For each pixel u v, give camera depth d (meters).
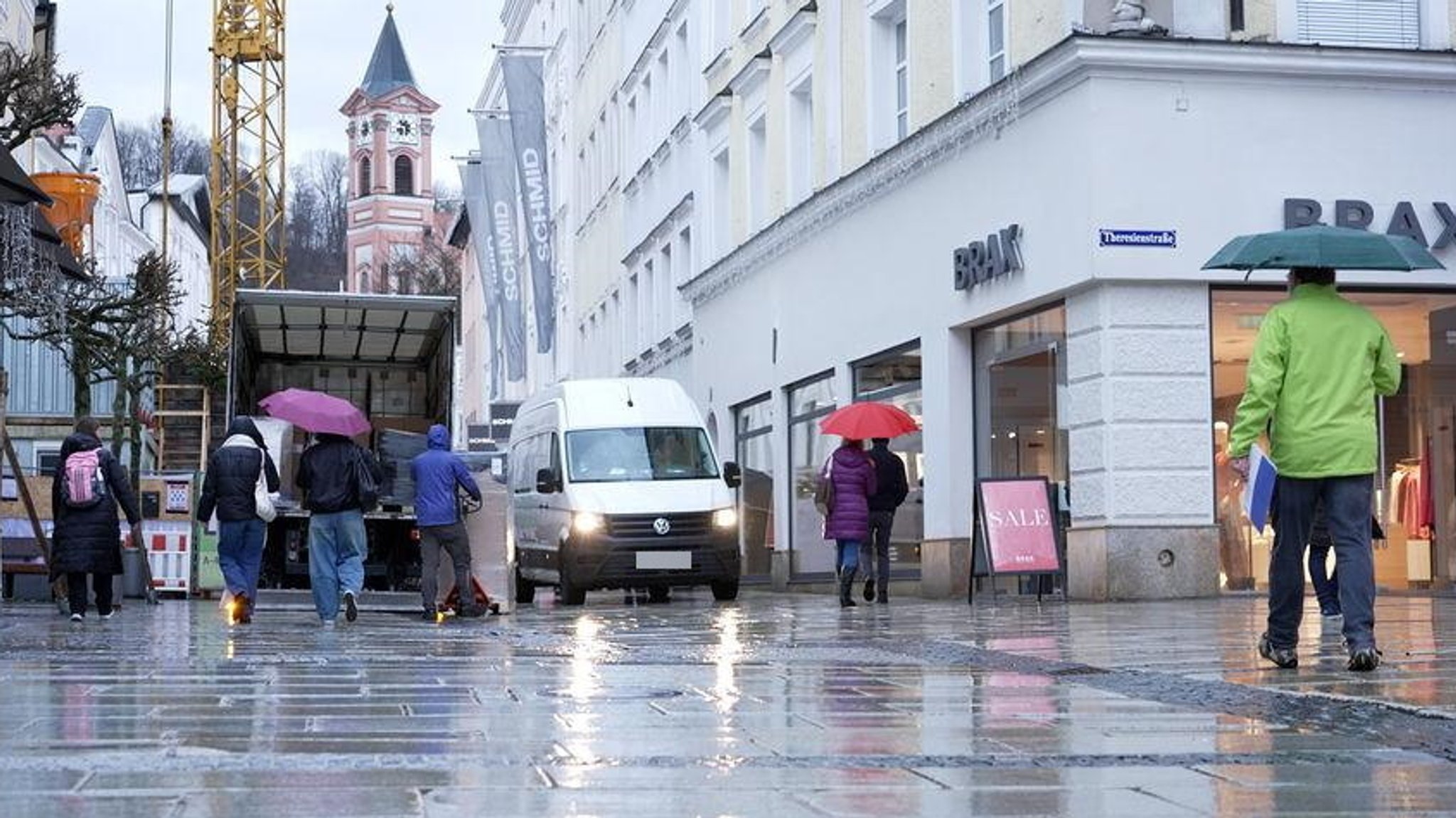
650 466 24.84
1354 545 9.59
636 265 46.16
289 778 5.60
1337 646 11.33
